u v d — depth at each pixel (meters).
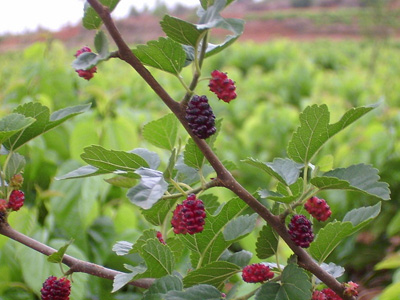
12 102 1.05
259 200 0.38
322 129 0.34
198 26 0.29
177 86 2.03
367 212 0.36
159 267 0.34
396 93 1.96
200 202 0.32
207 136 0.32
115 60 2.55
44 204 0.85
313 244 0.36
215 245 0.39
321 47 5.47
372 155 1.17
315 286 0.36
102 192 0.79
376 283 1.14
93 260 0.80
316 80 2.54
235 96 0.33
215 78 0.33
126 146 0.90
